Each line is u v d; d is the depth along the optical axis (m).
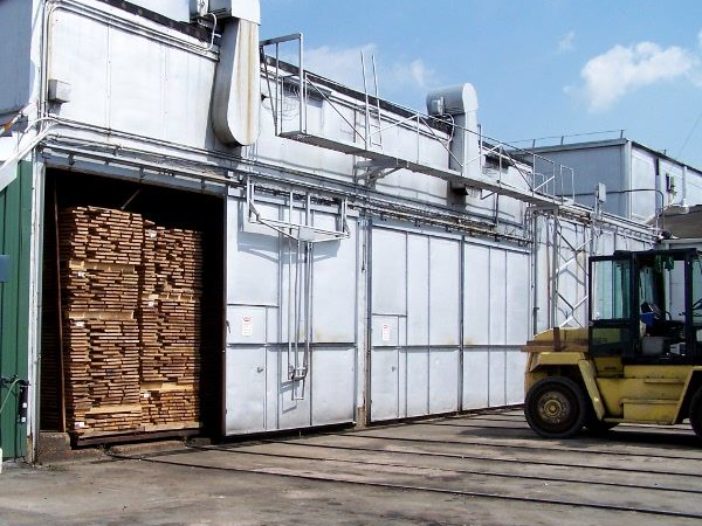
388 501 9.77
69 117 12.75
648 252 15.80
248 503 9.57
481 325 21.88
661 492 10.52
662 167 36.62
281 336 15.95
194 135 14.69
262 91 16.05
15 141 11.95
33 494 9.98
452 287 20.88
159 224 15.83
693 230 33.03
